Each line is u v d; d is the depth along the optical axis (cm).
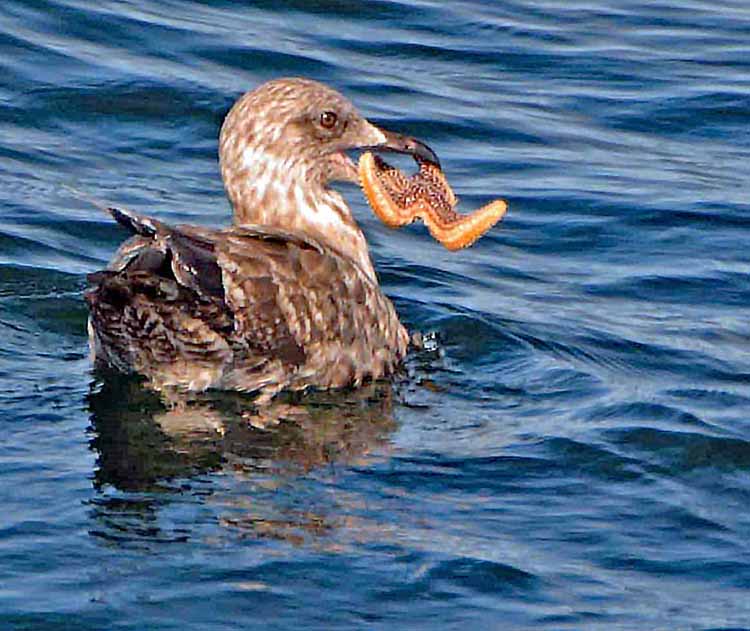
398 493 1266
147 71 2039
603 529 1221
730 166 1959
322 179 1521
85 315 1565
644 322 1612
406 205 1488
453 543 1188
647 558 1185
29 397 1399
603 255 1762
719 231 1802
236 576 1130
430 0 2319
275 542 1177
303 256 1417
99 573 1127
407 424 1392
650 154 1980
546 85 2122
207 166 1897
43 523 1188
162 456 1315
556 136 2002
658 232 1802
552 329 1584
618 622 1102
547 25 2275
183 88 2009
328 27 2212
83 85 1998
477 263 1738
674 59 2195
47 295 1588
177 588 1113
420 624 1091
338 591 1121
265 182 1509
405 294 1648
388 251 1758
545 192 1873
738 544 1207
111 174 1858
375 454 1331
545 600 1124
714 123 2052
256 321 1383
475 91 2091
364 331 1459
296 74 2078
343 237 1522
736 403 1436
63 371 1454
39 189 1802
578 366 1511
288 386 1430
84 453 1312
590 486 1284
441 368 1502
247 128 1508
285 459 1316
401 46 2181
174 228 1355
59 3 2164
